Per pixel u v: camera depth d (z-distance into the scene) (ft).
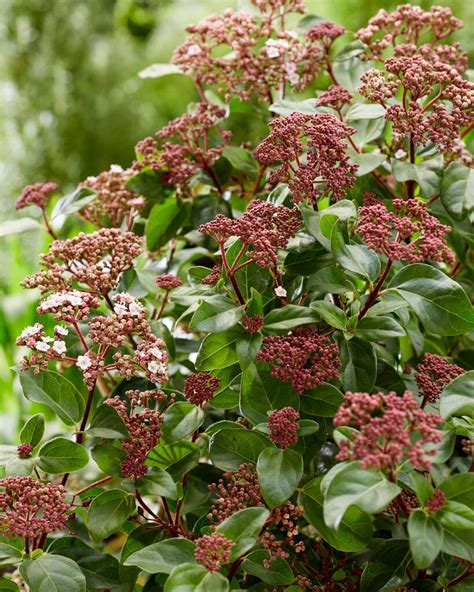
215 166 6.31
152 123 24.66
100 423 4.56
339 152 4.57
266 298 4.90
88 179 6.60
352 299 4.91
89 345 5.01
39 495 4.34
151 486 4.43
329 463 4.85
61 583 4.22
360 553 4.97
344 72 6.22
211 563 3.76
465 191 5.09
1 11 21.68
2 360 10.68
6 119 22.11
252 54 6.16
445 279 4.34
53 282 4.98
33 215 7.04
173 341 5.41
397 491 3.51
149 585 4.87
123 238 5.26
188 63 6.32
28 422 4.74
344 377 4.44
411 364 5.77
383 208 4.39
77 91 22.72
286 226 4.64
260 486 3.97
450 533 3.77
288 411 4.18
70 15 22.30
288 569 4.27
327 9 16.99
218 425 4.83
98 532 4.48
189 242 6.83
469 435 4.30
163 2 28.43
